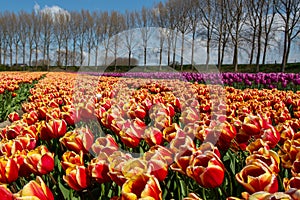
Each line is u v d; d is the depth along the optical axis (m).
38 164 1.80
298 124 2.61
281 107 3.95
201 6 37.97
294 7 31.06
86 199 2.02
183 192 1.86
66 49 71.56
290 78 11.40
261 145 1.89
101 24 53.56
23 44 77.06
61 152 2.70
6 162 1.71
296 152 1.77
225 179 1.97
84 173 1.67
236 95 5.37
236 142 2.23
